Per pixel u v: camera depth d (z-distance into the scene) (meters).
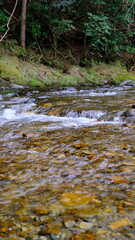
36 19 14.38
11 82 10.13
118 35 15.90
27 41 14.30
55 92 8.89
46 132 3.65
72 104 6.17
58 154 2.65
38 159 2.51
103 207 1.60
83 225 1.40
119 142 3.08
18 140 3.21
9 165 2.35
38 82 10.98
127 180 2.01
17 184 1.95
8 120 4.68
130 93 8.61
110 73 14.50
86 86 11.50
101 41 15.94
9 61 11.43
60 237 1.30
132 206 1.61
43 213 1.53
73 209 1.57
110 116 4.64
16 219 1.46
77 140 3.19
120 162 2.41
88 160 2.47
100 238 1.29
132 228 1.37
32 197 1.74
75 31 16.69
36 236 1.31
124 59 16.78
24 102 6.64
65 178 2.07
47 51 14.35
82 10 15.91
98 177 2.08
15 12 14.74
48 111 5.50
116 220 1.45
